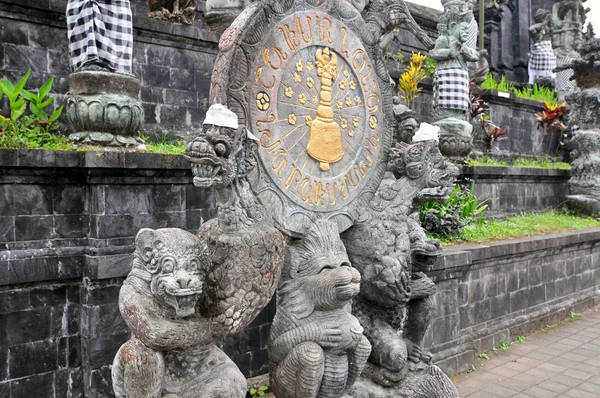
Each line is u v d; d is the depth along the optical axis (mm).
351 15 4191
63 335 4875
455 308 6684
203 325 3053
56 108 7523
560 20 18984
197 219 5629
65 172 4863
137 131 6074
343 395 4145
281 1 3707
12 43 7141
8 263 4543
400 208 4320
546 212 12164
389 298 4258
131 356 2902
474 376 6582
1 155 4453
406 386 4539
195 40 8805
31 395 4691
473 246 7512
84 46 5699
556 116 13906
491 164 11414
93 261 4840
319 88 3986
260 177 3652
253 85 3602
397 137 5223
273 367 3789
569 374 6637
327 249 3775
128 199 5074
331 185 4051
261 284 3221
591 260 10086
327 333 3596
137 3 10234
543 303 8766
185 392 3045
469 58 10133
